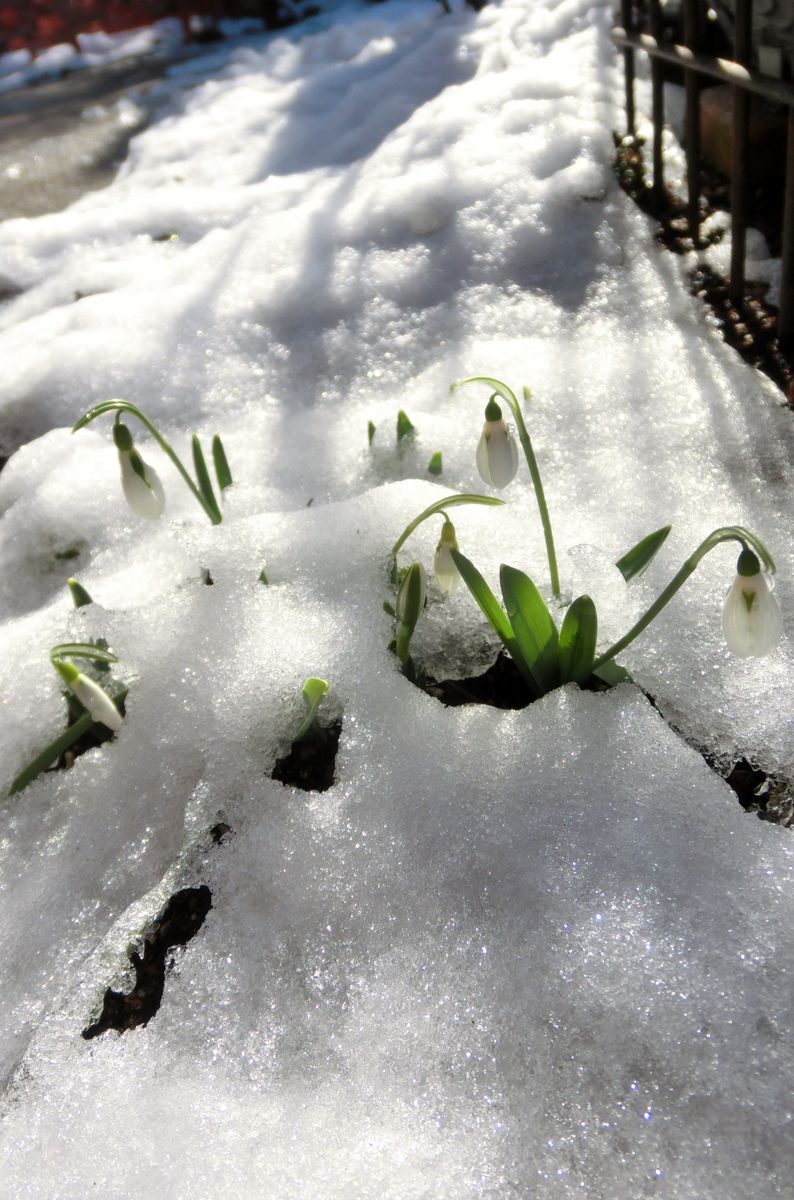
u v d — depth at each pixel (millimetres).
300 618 398
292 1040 303
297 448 527
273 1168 278
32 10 1509
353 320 606
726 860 311
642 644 376
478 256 621
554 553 382
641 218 624
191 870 351
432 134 719
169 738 382
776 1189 256
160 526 498
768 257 586
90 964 339
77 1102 301
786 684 361
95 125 1069
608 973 292
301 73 1051
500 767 345
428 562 409
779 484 442
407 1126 280
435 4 1174
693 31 548
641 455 469
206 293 650
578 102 707
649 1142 267
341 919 323
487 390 528
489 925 311
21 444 598
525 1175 268
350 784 353
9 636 435
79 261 758
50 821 378
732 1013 281
